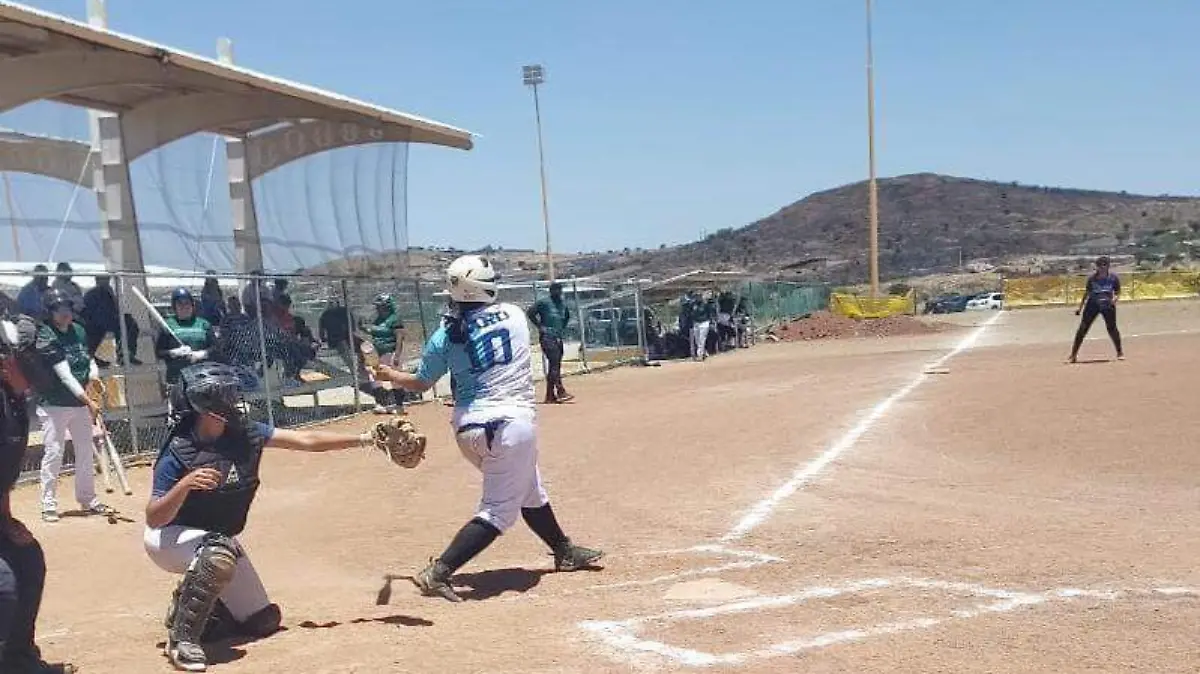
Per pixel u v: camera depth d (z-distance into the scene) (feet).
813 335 131.54
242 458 17.33
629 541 25.02
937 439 37.86
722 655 15.74
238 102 51.67
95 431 34.68
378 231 62.95
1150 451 33.19
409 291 64.34
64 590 22.63
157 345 44.52
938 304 225.76
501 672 15.11
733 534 25.04
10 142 45.62
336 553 25.43
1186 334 92.68
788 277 229.66
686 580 20.81
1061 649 15.55
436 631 17.48
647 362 93.35
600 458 38.17
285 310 52.21
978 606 18.06
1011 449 35.04
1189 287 173.37
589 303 95.71
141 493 35.27
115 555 25.88
